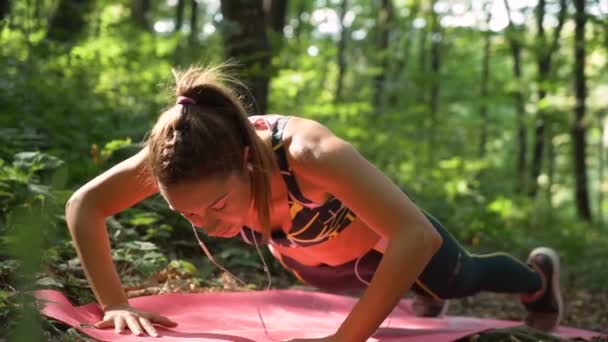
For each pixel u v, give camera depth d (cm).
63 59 721
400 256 256
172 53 900
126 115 651
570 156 1902
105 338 271
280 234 301
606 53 1305
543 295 383
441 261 327
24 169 414
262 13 742
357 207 261
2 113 544
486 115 1902
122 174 295
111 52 837
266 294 379
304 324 338
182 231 492
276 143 269
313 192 281
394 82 1619
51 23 919
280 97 1171
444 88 1889
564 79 1405
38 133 539
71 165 482
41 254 140
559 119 1454
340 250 315
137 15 1395
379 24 1850
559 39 1369
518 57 1516
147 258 391
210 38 894
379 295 259
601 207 2208
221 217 259
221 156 246
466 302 539
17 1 832
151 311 321
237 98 260
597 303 579
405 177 1148
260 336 297
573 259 830
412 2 1733
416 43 2317
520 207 1183
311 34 2075
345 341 264
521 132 1625
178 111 250
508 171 1770
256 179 263
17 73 634
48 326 272
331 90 1573
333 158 260
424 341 306
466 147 1708
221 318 328
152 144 251
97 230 297
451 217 832
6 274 306
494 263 357
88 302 333
